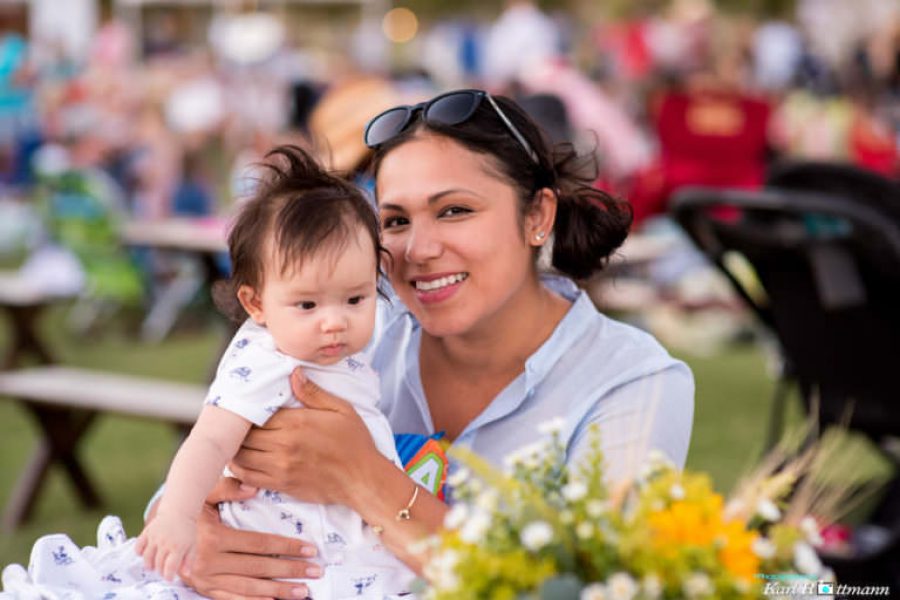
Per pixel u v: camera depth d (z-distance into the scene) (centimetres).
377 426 294
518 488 220
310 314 282
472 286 293
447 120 293
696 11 1806
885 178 463
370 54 1998
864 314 463
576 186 320
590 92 1129
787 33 1961
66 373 707
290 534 288
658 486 216
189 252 924
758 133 1065
